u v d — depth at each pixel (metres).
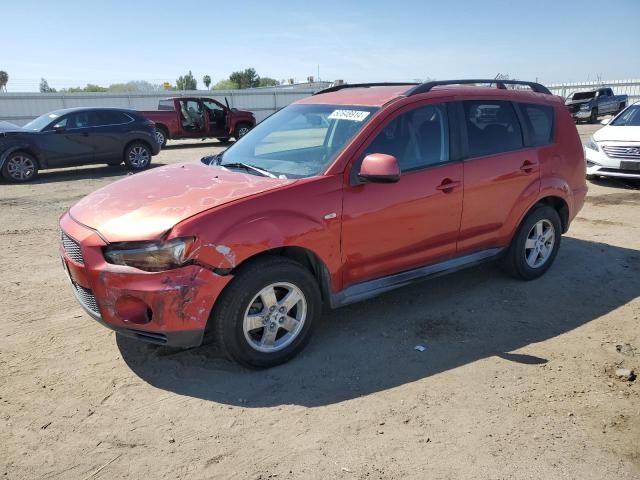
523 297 5.00
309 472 2.75
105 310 3.47
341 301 4.02
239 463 2.82
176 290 3.29
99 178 12.66
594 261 5.99
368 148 4.03
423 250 4.42
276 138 4.63
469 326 4.42
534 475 2.73
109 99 29.50
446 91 4.60
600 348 4.04
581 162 5.62
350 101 4.55
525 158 5.00
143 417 3.21
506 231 4.99
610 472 2.75
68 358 3.87
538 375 3.67
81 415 3.22
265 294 3.61
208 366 3.77
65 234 3.75
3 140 11.79
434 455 2.88
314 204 3.72
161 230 3.30
